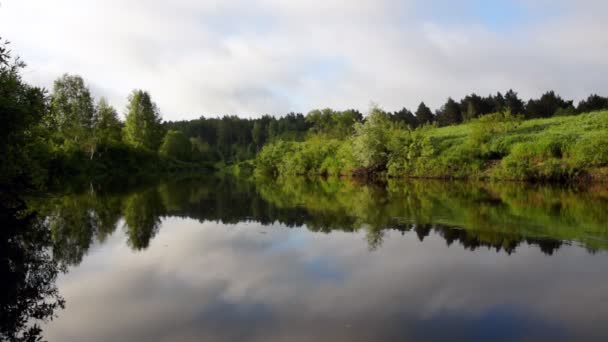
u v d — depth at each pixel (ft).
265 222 60.03
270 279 33.71
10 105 50.52
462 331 23.91
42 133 67.92
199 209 73.92
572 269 35.24
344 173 178.60
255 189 117.60
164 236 50.37
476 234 49.01
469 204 74.08
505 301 28.43
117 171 197.47
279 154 225.35
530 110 237.86
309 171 198.59
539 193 90.07
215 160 409.08
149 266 37.52
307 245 45.42
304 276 34.40
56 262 38.81
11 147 55.57
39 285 32.42
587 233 48.57
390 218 61.21
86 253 42.09
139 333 23.98
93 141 192.03
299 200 87.20
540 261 37.70
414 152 150.10
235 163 362.33
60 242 46.85
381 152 160.25
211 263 38.47
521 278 33.12
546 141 121.08
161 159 260.83
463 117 266.98
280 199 89.20
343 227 55.36
